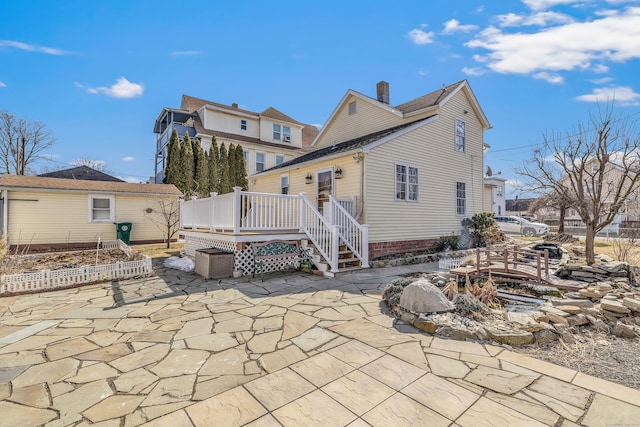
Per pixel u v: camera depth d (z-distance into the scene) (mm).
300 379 2746
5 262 8422
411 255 10367
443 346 3346
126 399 2490
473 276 6363
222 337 3711
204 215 9234
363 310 4656
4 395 2553
